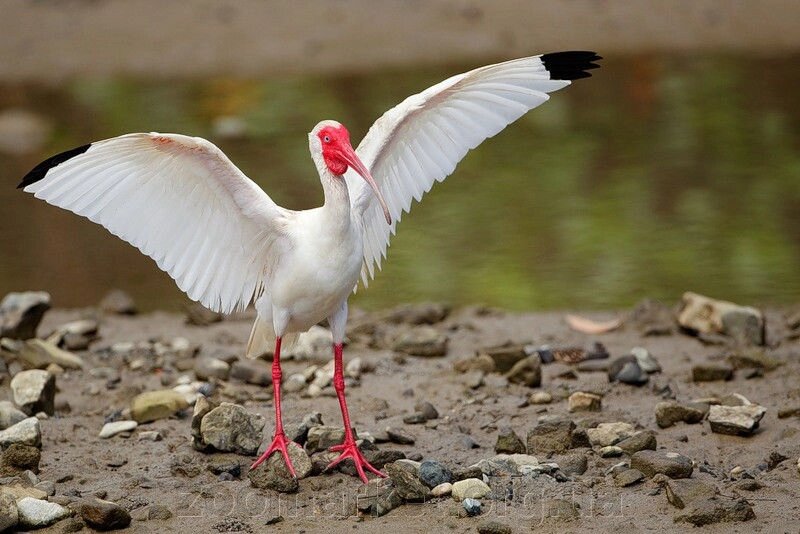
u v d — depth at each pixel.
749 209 19.02
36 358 13.13
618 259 17.33
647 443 10.27
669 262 17.05
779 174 20.70
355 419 11.62
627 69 28.33
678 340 13.97
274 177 20.67
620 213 19.19
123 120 24.98
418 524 9.08
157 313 15.93
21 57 29.30
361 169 9.72
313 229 9.83
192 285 10.29
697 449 10.38
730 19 30.77
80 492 9.83
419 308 15.12
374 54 28.89
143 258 18.69
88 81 28.05
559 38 29.77
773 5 31.25
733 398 11.30
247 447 10.41
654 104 25.62
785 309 15.05
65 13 30.66
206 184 9.80
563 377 12.69
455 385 12.53
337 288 9.96
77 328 14.57
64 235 19.67
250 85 27.39
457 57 28.69
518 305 15.76
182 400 11.85
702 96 25.88
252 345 10.73
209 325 15.20
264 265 10.22
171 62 28.83
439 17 30.14
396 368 13.21
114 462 10.45
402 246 18.23
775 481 9.56
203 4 30.67
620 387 12.28
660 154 22.14
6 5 31.11
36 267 18.00
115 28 30.11
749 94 25.83
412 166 10.83
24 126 24.61
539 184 20.78
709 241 17.83
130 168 9.70
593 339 14.20
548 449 10.42
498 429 11.24
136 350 13.99
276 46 29.19
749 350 12.78
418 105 10.30
